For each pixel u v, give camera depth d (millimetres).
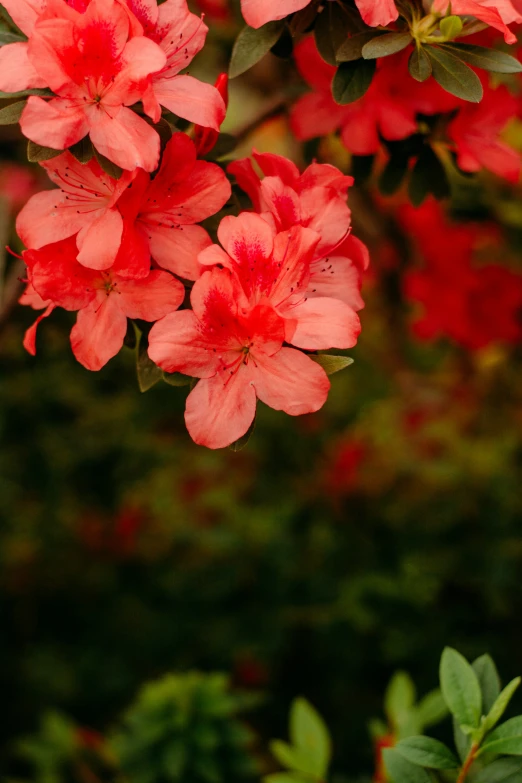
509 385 1295
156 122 610
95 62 618
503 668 1036
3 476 1189
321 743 724
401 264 1154
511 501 1153
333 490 1255
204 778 815
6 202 969
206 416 622
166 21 638
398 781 645
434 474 1202
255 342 618
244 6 651
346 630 1115
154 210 633
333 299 628
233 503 1266
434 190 740
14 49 623
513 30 719
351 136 717
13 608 1339
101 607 1298
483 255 1119
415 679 1055
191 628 1181
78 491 1259
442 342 1277
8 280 858
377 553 1160
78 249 627
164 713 819
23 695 1234
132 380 1202
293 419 1293
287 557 1180
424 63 654
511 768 636
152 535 1360
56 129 615
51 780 852
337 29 680
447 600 1109
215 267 615
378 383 1353
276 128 1174
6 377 1110
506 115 722
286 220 635
